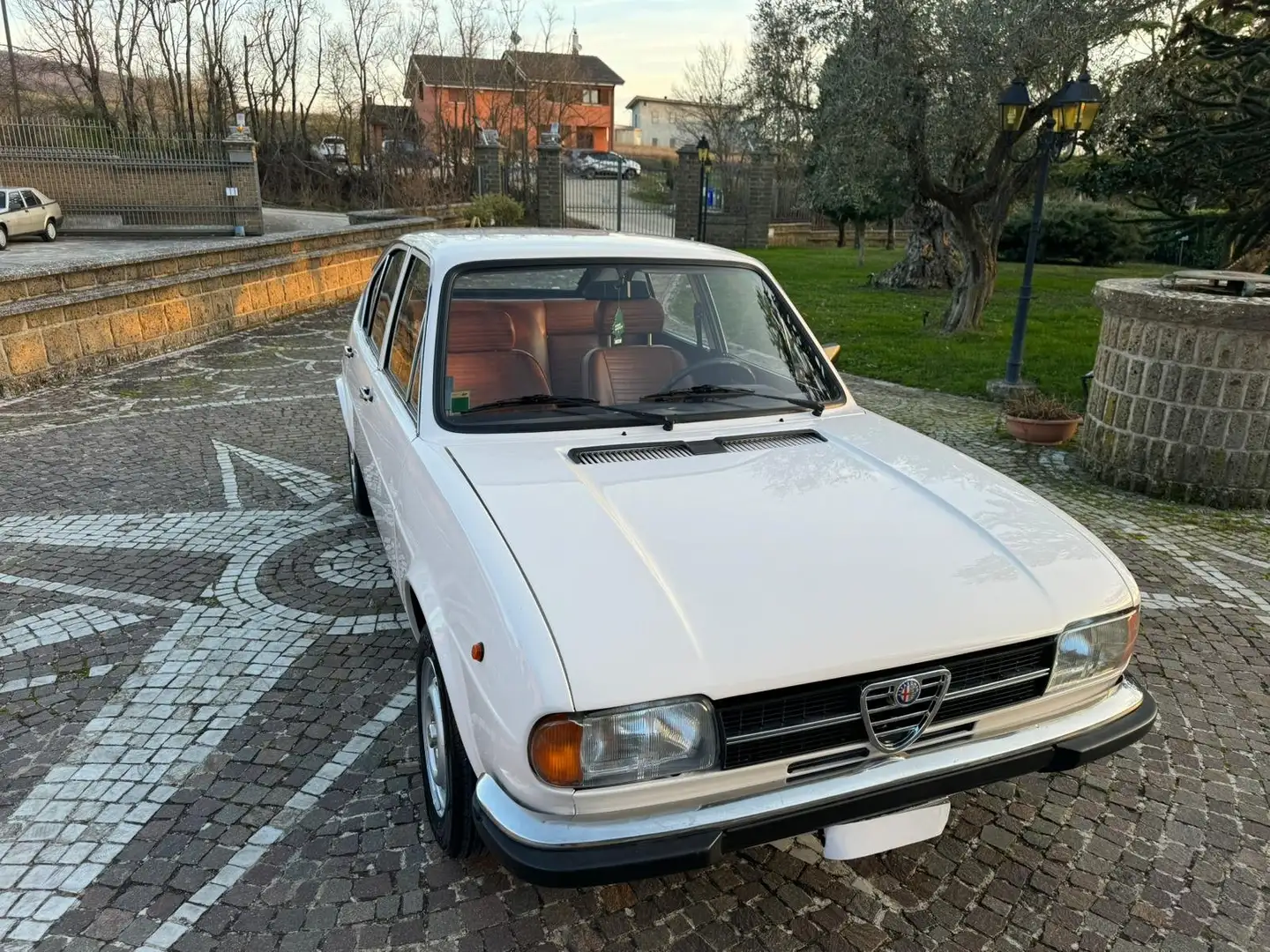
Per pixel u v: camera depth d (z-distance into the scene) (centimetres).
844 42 1181
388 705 337
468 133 3569
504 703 193
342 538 500
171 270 1065
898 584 222
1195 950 236
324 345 1121
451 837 244
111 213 2323
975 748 222
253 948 226
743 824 196
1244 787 305
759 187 3039
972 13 1066
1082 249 2698
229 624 398
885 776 210
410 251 392
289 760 303
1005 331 1343
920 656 207
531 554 217
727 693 191
